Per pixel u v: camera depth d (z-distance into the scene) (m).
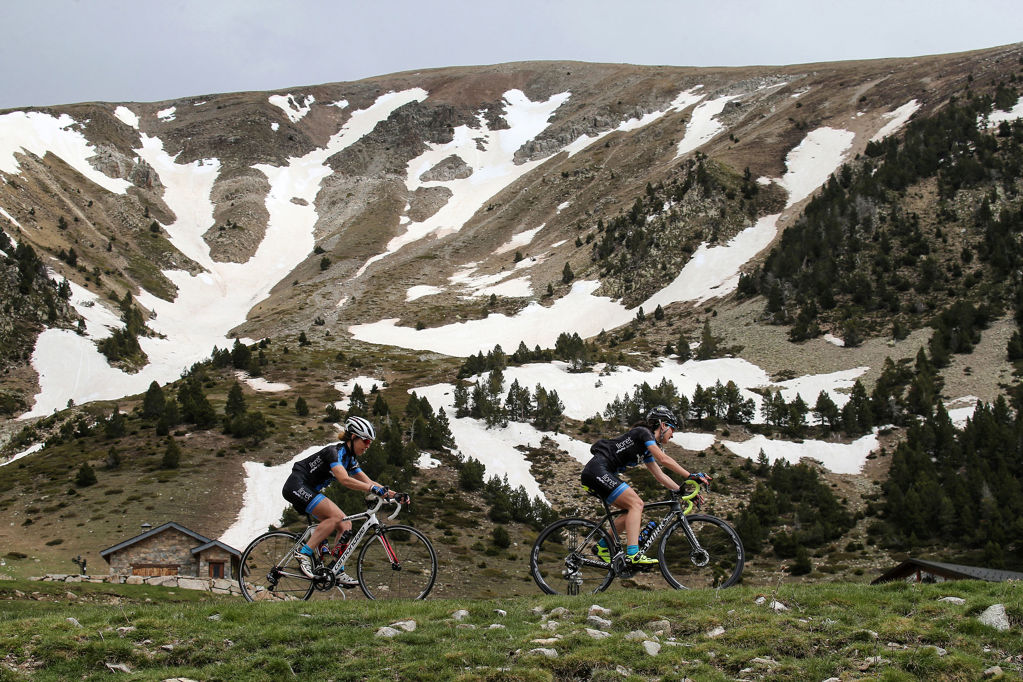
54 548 68.94
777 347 140.50
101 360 154.75
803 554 74.31
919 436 98.81
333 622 12.27
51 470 92.94
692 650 10.74
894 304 142.38
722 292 170.38
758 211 195.25
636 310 177.38
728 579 13.50
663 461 13.43
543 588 13.94
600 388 129.88
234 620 12.45
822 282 152.50
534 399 125.31
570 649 10.90
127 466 93.62
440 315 191.88
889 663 10.01
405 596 13.86
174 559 55.00
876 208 167.50
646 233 196.00
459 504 89.88
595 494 13.58
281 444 102.81
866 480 96.94
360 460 92.94
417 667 10.38
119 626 12.20
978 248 149.38
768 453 105.56
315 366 153.12
